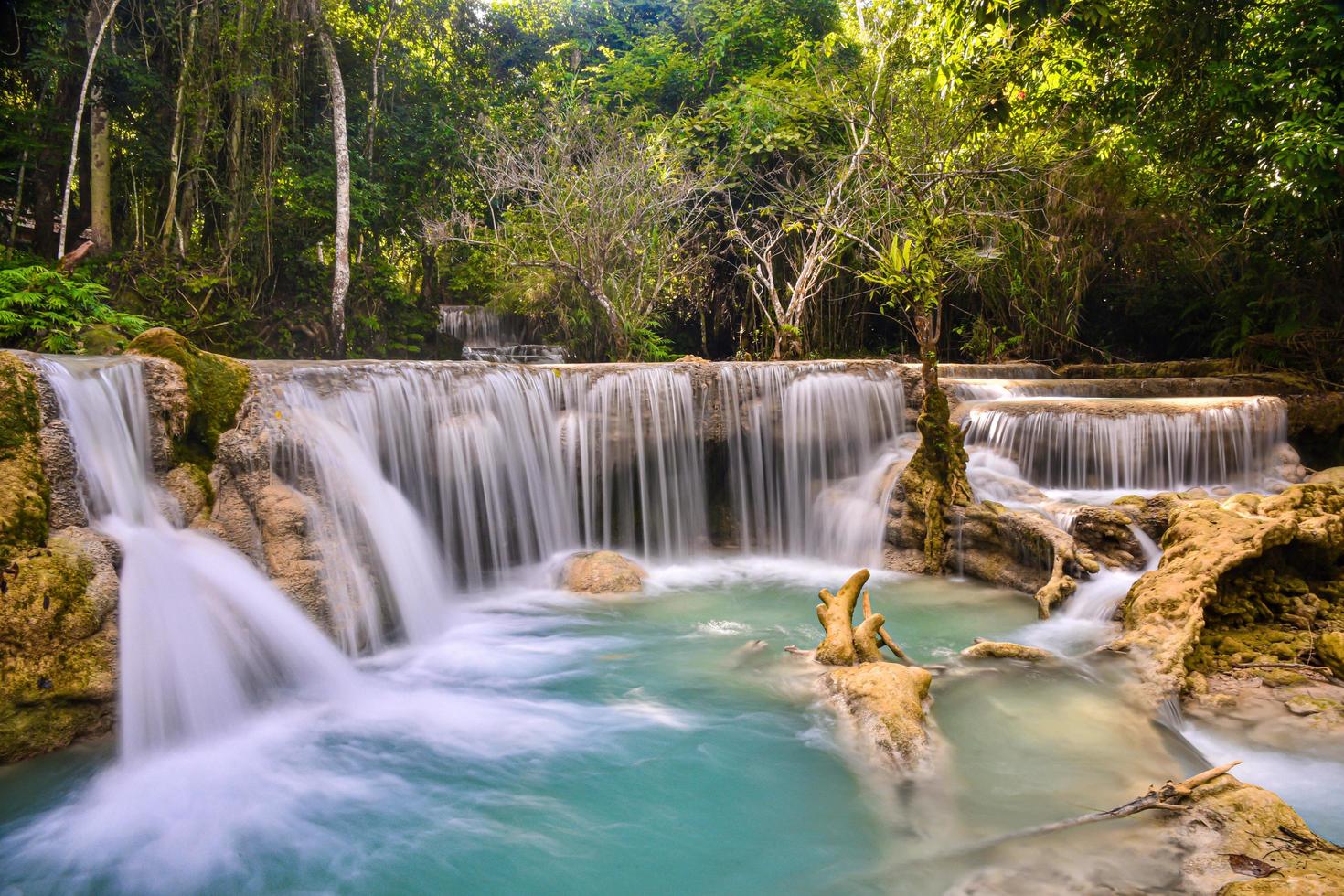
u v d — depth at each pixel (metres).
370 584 6.88
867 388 10.73
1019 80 12.68
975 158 13.09
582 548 9.64
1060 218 15.77
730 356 21.14
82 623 4.86
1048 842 3.54
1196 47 12.70
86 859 3.88
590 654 6.64
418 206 20.39
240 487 6.49
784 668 5.88
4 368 5.20
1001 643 5.88
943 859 3.54
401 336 18.58
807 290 16.05
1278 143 10.82
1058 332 16.55
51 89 15.02
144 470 6.02
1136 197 15.66
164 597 5.36
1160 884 3.16
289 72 17.23
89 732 4.85
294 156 17.78
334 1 18.55
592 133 16.77
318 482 6.89
